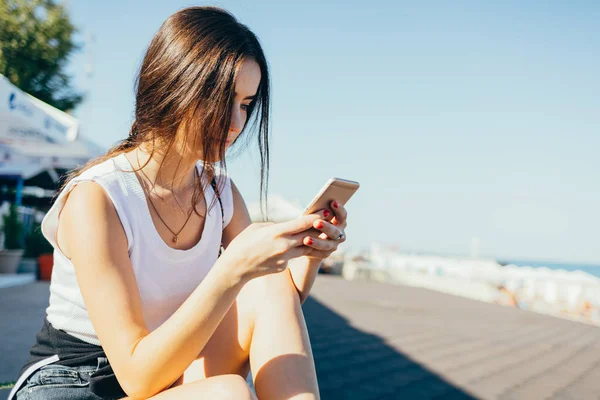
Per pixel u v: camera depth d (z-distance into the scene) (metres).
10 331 4.38
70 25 12.41
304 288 1.33
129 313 1.02
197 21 1.19
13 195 14.49
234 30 1.20
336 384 3.41
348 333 5.53
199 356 1.23
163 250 1.20
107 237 1.06
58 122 6.06
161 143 1.20
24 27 11.77
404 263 17.97
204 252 1.31
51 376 1.16
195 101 1.15
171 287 1.23
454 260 17.27
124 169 1.17
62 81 12.74
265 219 1.51
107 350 1.01
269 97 1.39
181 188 1.27
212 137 1.17
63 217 1.12
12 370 3.11
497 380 3.85
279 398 1.05
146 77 1.21
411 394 3.30
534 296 12.56
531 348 5.37
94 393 1.16
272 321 1.15
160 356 0.95
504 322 7.55
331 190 1.04
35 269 9.42
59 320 1.18
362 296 10.10
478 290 13.58
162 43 1.20
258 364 1.12
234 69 1.16
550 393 3.58
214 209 1.37
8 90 5.26
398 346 4.96
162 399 0.97
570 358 4.91
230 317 1.24
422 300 10.11
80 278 1.04
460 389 3.52
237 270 0.96
